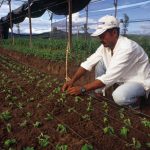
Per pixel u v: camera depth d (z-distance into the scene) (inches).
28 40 368.2
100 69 88.5
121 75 71.9
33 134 62.6
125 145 56.6
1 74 136.1
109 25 68.1
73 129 64.9
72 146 55.8
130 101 76.5
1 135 62.8
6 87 104.5
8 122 70.2
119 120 70.7
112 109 79.4
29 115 73.6
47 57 169.5
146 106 82.2
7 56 243.6
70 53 148.8
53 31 399.2
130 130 64.2
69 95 87.0
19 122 70.0
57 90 92.7
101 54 80.8
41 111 76.0
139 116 75.3
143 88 76.4
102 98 90.3
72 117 71.7
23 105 83.5
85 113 74.9
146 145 57.1
